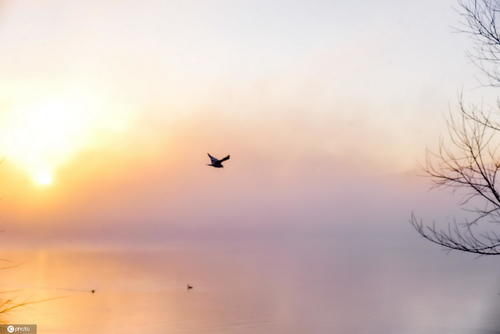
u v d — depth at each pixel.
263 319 113.25
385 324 102.25
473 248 5.84
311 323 107.38
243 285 188.75
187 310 127.12
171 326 105.62
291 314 119.94
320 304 136.12
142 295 155.50
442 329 92.56
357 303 136.75
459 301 125.31
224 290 173.50
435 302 128.38
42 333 84.38
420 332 90.81
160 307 131.25
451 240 6.04
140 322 109.06
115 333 94.62
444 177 6.62
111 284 182.50
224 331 99.69
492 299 117.12
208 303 140.75
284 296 156.25
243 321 111.25
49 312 105.94
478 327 88.88
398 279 194.12
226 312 124.12
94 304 130.00
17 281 152.00
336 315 116.50
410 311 117.50
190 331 100.06
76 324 98.56
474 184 6.38
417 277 196.00
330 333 94.75
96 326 99.94
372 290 165.25
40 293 131.62
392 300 138.50
